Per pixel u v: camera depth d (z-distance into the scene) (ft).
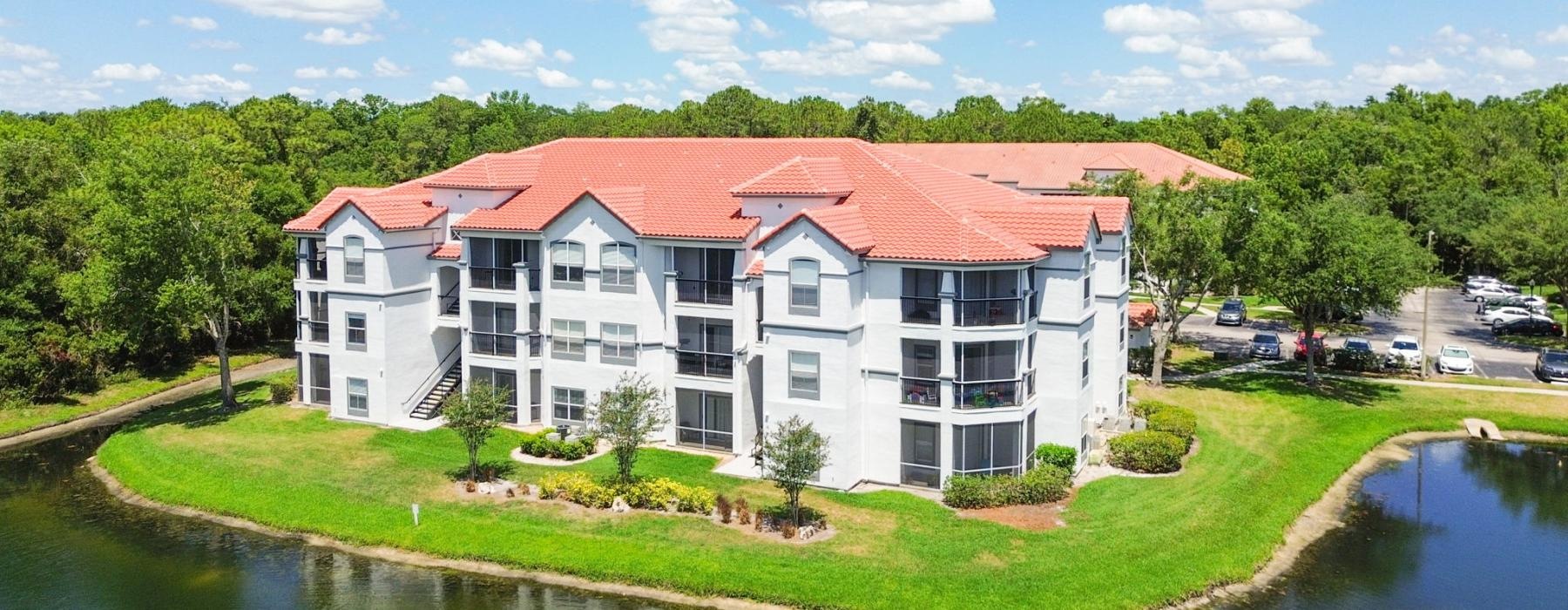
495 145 504.02
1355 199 313.32
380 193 187.52
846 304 136.87
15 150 223.92
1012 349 139.33
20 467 169.68
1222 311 275.59
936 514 130.93
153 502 148.97
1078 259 140.87
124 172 176.55
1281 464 154.71
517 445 162.40
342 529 133.49
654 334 160.35
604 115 581.12
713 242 151.64
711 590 114.21
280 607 114.83
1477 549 130.62
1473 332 263.90
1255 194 195.42
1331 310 213.25
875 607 108.68
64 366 209.67
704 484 142.41
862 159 161.89
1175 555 120.47
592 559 121.29
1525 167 382.01
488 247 171.22
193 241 180.65
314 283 184.65
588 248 163.12
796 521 125.70
